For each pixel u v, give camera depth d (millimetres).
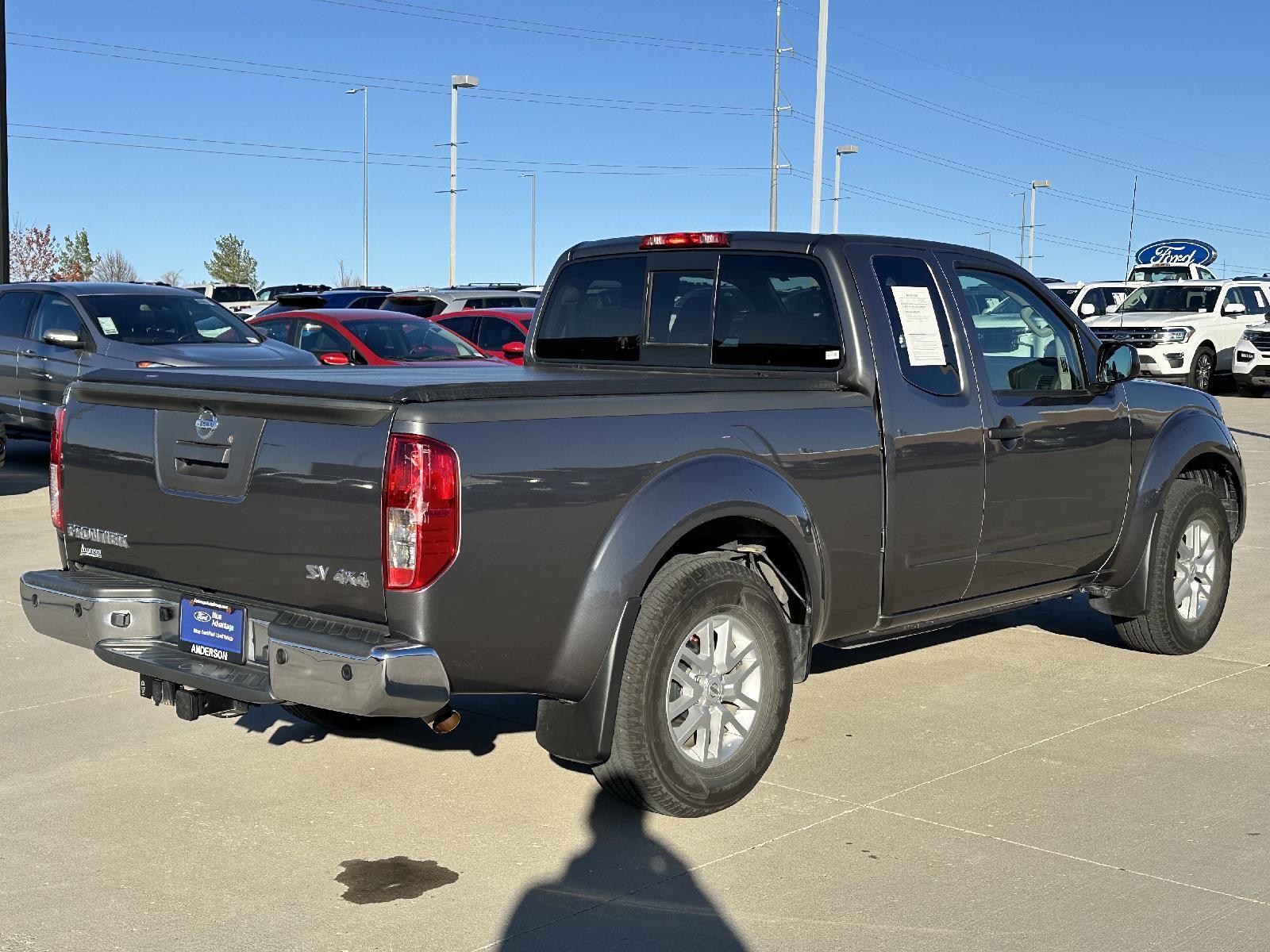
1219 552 7105
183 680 4352
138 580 4723
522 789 5027
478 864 4332
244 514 4281
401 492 3912
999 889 4137
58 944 3756
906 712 5996
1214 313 25875
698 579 4578
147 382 4555
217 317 13547
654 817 4746
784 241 5492
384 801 4887
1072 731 5727
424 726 5793
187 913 3961
